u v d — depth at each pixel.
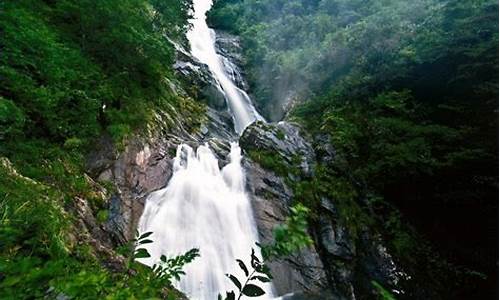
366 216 10.08
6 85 6.43
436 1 15.36
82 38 9.66
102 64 10.02
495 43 9.36
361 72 14.72
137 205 7.88
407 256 9.55
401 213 10.74
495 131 9.48
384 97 12.27
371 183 11.01
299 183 9.98
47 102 6.74
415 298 8.67
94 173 7.59
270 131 11.41
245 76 22.66
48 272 1.26
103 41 9.65
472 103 10.24
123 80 10.27
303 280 7.86
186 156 9.94
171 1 15.55
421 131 10.61
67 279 1.22
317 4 25.89
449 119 11.04
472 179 9.91
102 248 5.07
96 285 1.26
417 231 10.49
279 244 1.24
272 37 23.83
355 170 11.16
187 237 7.97
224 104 17.53
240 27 27.28
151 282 1.52
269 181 9.69
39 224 3.91
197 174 9.52
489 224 10.07
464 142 9.97
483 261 9.81
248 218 8.89
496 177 9.48
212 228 8.37
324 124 12.77
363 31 16.38
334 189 10.28
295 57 20.16
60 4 9.11
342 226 9.39
